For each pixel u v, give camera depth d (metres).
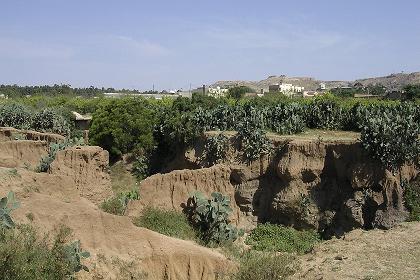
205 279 18.89
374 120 26.48
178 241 19.81
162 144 40.81
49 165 26.95
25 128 45.09
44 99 76.88
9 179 18.62
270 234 26.02
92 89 153.75
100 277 17.05
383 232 22.28
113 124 40.59
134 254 18.22
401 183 25.20
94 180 26.61
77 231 17.66
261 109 35.56
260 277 18.06
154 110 44.31
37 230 16.58
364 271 17.45
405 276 16.81
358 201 25.33
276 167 27.80
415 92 52.50
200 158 32.56
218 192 26.36
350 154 26.42
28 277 13.97
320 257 19.77
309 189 26.89
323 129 34.38
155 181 26.23
